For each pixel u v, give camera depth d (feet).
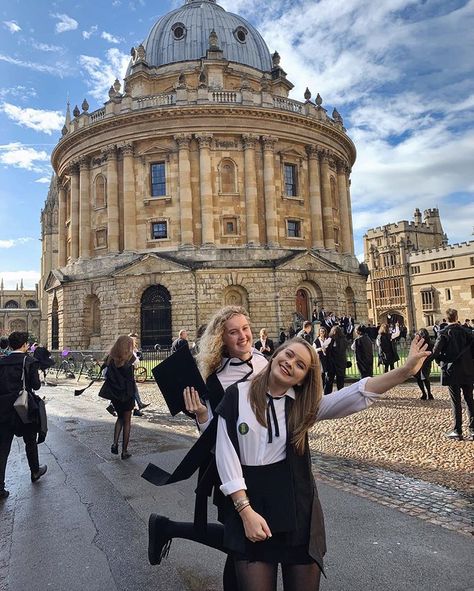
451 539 19.13
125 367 33.96
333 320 110.32
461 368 34.99
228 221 137.59
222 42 165.89
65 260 165.07
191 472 12.80
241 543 11.05
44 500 25.77
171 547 19.43
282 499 11.26
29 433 29.14
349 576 16.46
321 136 151.74
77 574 17.40
